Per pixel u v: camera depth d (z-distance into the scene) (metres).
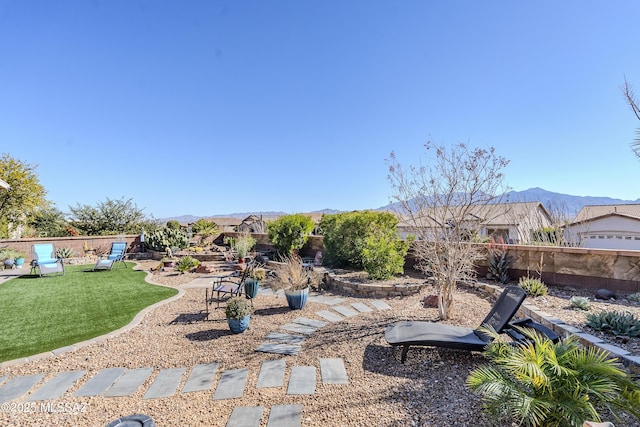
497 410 2.51
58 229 20.00
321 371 3.81
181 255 14.45
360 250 9.51
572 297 5.97
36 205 18.31
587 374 2.55
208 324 5.66
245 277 7.54
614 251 6.33
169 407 3.16
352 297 7.53
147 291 8.38
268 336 5.01
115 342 4.82
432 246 5.79
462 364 3.88
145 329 5.40
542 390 2.51
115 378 3.76
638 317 4.82
